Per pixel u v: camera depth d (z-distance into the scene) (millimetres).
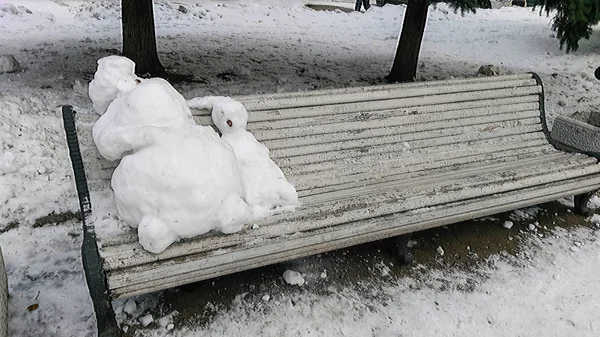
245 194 2697
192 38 8680
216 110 2916
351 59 8453
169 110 2445
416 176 3451
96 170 2664
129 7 5887
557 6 5789
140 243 2295
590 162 3809
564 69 8594
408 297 3021
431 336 2738
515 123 4105
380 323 2803
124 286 2230
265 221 2652
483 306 2992
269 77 6746
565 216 4055
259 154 2922
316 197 3008
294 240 2592
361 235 2824
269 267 3168
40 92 5184
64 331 2574
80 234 3363
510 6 14711
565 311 2994
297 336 2666
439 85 3846
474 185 3256
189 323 2686
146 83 2508
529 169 3584
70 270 3016
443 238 3631
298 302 2906
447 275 3250
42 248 3199
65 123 2729
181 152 2283
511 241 3666
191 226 2320
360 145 3463
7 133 4047
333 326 2754
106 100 2668
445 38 11039
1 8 9211
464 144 3852
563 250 3600
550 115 6109
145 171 2229
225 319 2734
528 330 2832
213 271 2439
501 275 3285
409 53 6973
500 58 9461
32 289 2844
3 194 3576
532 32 10961
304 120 3314
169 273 2312
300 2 14906
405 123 3648
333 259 3299
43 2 11297
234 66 7137
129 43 6066
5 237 3258
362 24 12109
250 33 9750
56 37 8008
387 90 3621
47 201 3625
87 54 7055
